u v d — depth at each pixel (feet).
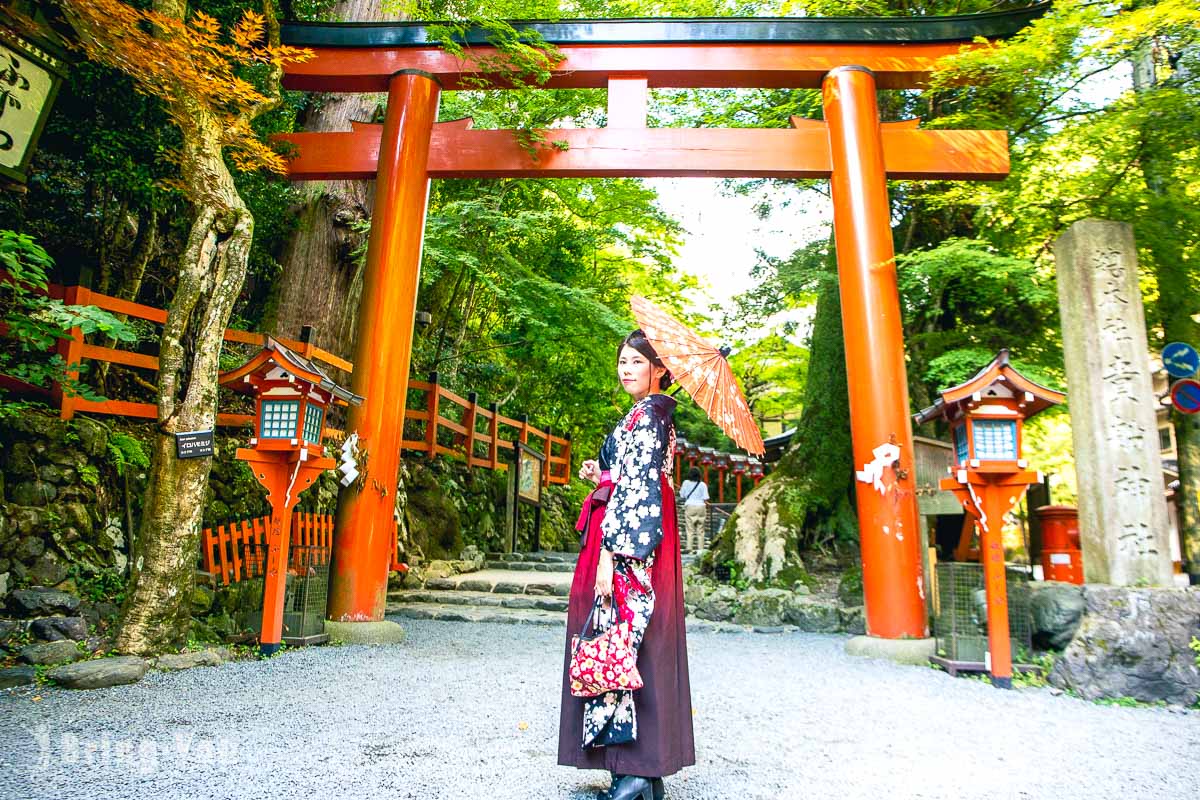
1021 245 24.70
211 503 19.39
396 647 17.39
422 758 8.96
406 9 22.91
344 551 18.38
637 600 6.93
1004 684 14.30
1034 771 9.15
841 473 26.96
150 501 14.20
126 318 20.36
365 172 21.56
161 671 13.12
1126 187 21.03
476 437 35.35
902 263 25.55
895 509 18.52
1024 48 19.12
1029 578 21.91
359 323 19.71
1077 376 15.98
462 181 32.83
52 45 15.44
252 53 16.92
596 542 7.39
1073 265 16.12
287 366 14.94
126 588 14.96
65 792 7.48
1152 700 13.10
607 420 52.95
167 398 14.29
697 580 24.43
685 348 7.57
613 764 6.85
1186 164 20.03
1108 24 17.67
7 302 17.38
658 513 6.88
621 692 6.82
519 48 20.04
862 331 19.75
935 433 26.81
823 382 28.35
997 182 23.43
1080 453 15.85
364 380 19.22
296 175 21.80
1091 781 8.80
